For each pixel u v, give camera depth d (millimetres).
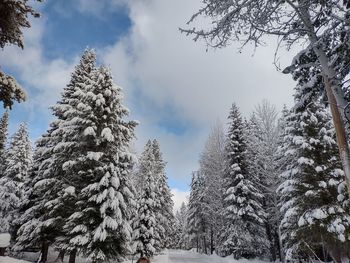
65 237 16250
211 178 38188
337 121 5555
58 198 17188
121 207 16438
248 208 28203
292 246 19828
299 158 18047
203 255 41875
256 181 30797
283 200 24484
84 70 23844
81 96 18219
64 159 17969
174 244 86000
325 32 5734
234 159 31344
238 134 32094
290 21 6035
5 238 15289
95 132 17562
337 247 16016
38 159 23656
